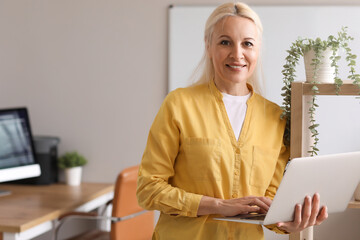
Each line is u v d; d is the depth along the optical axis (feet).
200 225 6.11
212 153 6.07
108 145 12.22
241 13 6.12
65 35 12.24
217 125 6.20
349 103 11.18
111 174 12.26
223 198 6.15
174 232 6.22
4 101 12.71
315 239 9.93
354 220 9.75
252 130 6.27
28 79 12.53
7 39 12.55
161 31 11.75
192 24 11.56
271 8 11.26
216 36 6.16
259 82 6.63
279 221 5.64
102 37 12.05
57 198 10.96
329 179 5.63
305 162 5.26
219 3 11.43
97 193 11.37
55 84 12.40
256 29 6.21
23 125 11.82
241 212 5.81
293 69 6.51
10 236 9.11
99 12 12.02
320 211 5.84
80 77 12.25
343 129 11.24
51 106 12.46
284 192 5.34
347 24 11.07
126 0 11.85
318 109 11.27
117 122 12.13
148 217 10.84
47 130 12.51
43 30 12.35
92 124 12.26
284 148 6.58
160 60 11.80
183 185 6.22
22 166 11.68
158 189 6.07
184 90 6.38
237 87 6.37
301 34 11.21
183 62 11.65
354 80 6.24
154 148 6.24
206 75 6.59
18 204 10.48
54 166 12.29
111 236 9.96
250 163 6.19
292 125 6.31
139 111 11.99
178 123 6.13
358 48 11.00
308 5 11.17
